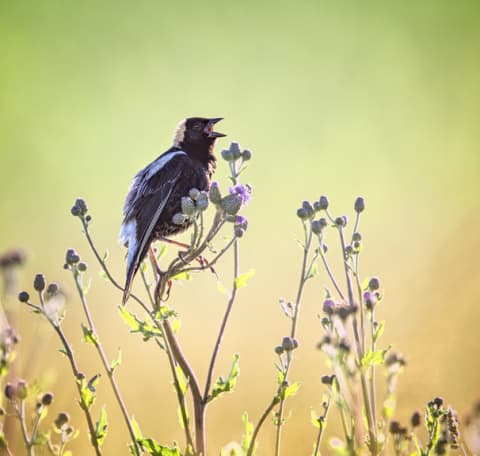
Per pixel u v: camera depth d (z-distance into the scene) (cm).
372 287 626
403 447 573
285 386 629
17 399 627
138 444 647
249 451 625
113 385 641
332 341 534
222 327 661
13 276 764
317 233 643
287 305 654
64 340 636
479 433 589
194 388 659
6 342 636
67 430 637
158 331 645
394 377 571
